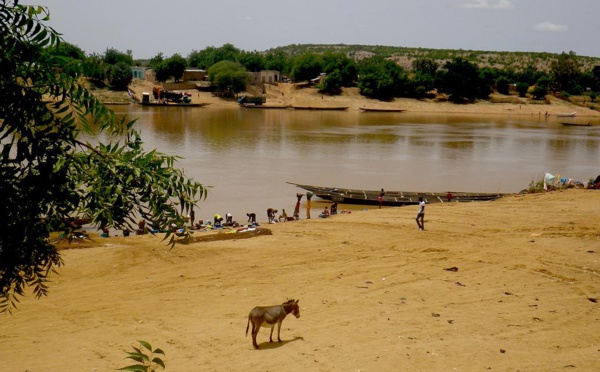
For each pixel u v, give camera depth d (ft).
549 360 43.42
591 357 43.98
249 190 155.02
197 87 509.35
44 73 18.98
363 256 78.69
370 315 53.93
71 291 65.05
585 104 561.02
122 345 48.06
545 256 74.49
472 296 59.57
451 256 76.59
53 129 20.03
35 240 19.04
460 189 167.12
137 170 19.95
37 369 43.16
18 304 60.29
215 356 44.88
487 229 93.76
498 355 44.32
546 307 55.83
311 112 456.04
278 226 102.27
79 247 81.87
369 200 143.54
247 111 439.22
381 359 43.47
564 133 335.06
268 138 269.64
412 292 61.26
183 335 50.03
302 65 565.53
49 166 18.54
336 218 108.99
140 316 56.18
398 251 81.15
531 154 241.55
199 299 61.62
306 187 147.95
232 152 221.66
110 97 450.71
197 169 182.60
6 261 18.37
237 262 76.89
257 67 654.12
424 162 212.02
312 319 53.26
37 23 18.24
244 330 50.72
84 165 20.25
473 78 542.98
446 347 45.80
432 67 601.62
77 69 19.63
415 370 41.70
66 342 49.14
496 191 165.78
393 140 276.82
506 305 56.49
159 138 257.75
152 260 77.00
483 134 318.45
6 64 17.83
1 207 17.90
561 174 195.21
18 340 49.73
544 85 587.27
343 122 373.40
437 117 450.30
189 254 79.92
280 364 42.86
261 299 60.90
